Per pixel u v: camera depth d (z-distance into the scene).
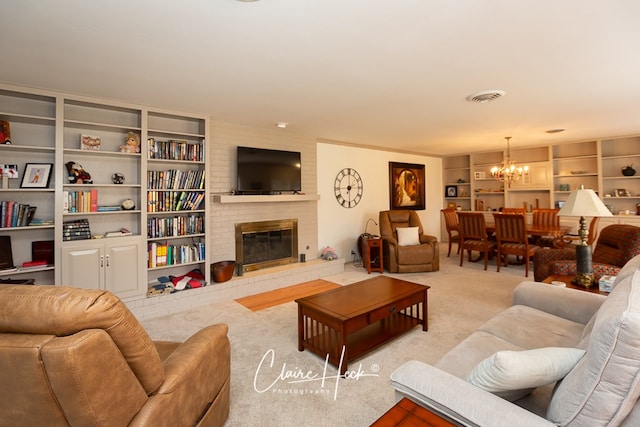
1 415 0.97
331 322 2.32
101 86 2.84
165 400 1.20
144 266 3.44
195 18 1.77
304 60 2.34
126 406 1.06
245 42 2.05
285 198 4.61
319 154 5.51
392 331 2.76
